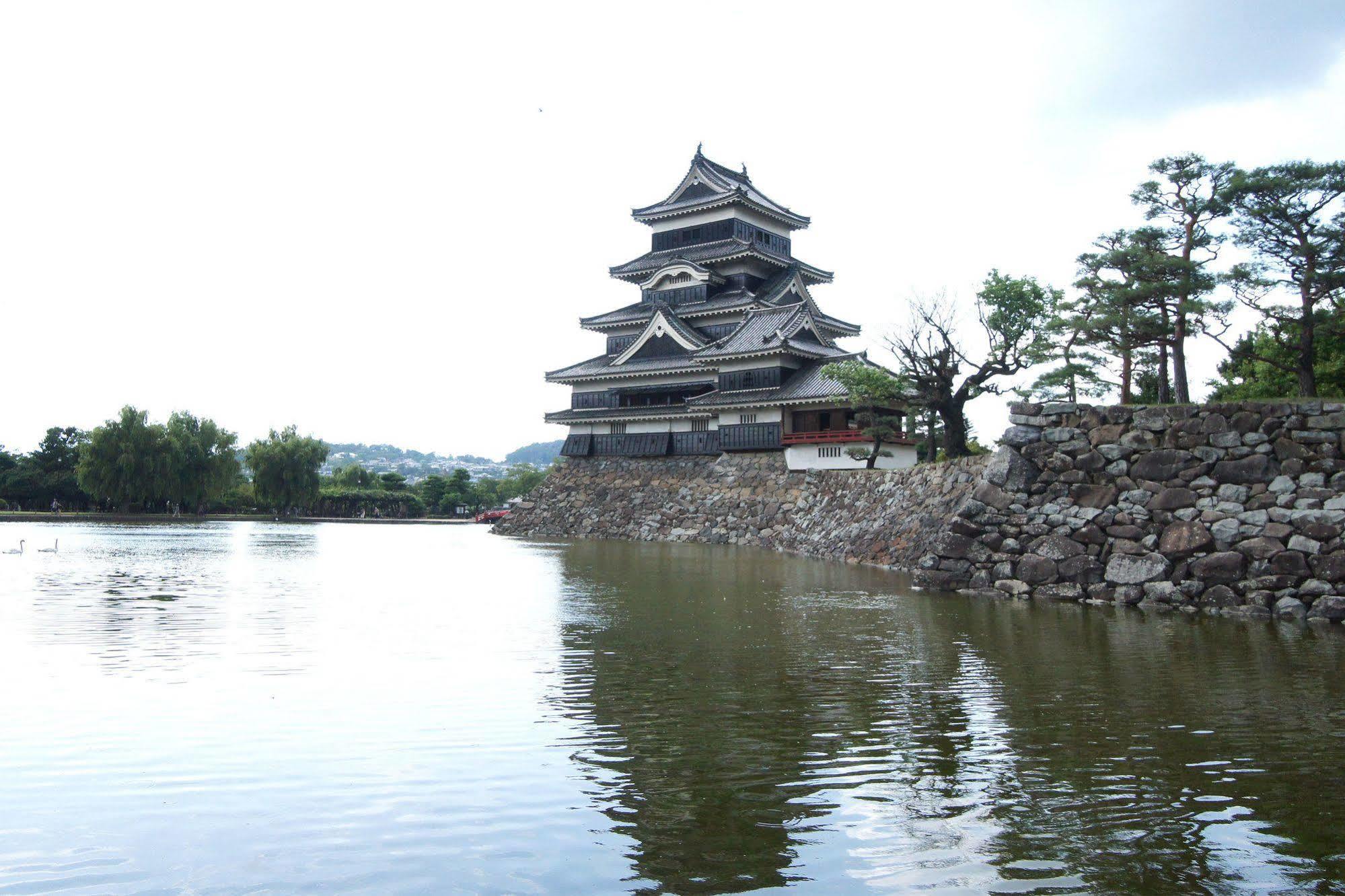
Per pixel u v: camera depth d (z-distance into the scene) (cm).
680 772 1027
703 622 2117
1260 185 3139
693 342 6500
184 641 1836
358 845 830
